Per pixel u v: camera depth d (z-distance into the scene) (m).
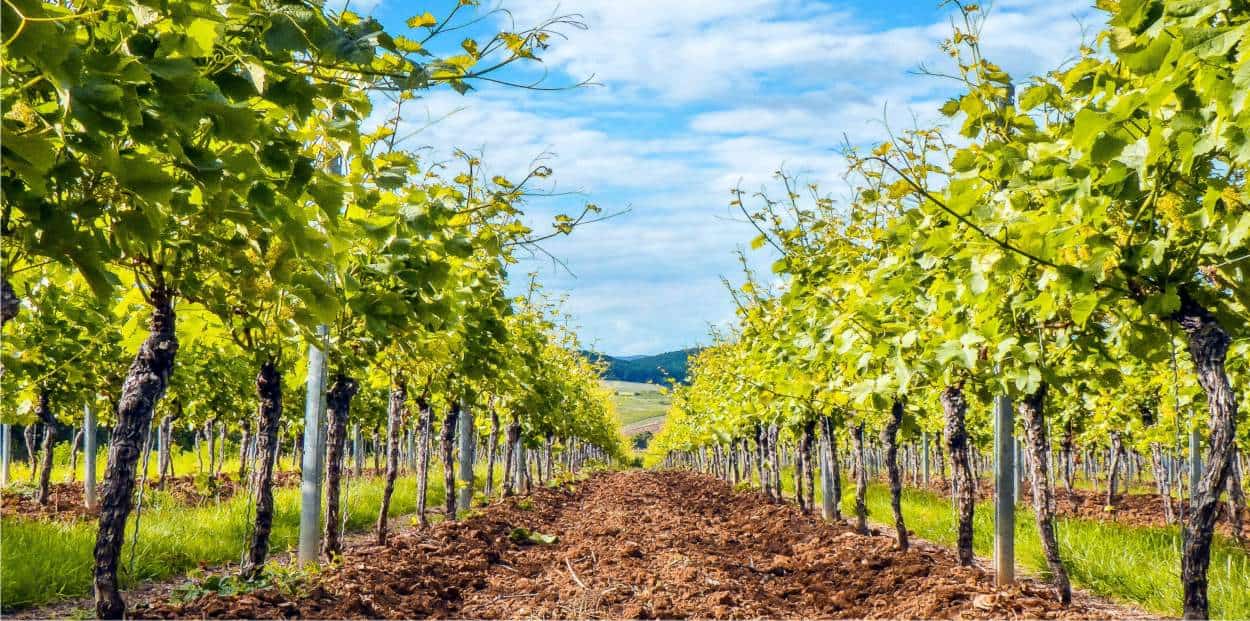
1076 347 5.60
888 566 8.17
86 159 2.90
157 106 2.71
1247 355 5.90
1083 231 4.14
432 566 8.05
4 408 10.48
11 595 6.75
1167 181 3.99
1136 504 19.12
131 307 5.40
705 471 37.81
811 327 7.68
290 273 3.87
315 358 7.73
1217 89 2.95
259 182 3.29
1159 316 4.29
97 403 11.65
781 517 14.23
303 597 5.99
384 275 5.46
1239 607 6.69
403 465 27.59
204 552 8.89
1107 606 7.04
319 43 2.77
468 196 6.82
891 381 6.10
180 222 4.00
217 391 15.30
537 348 11.92
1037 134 4.53
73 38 2.43
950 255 5.25
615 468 50.72
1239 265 4.06
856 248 8.24
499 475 27.19
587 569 8.68
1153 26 3.23
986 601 6.16
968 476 7.78
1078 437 20.95
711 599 7.01
